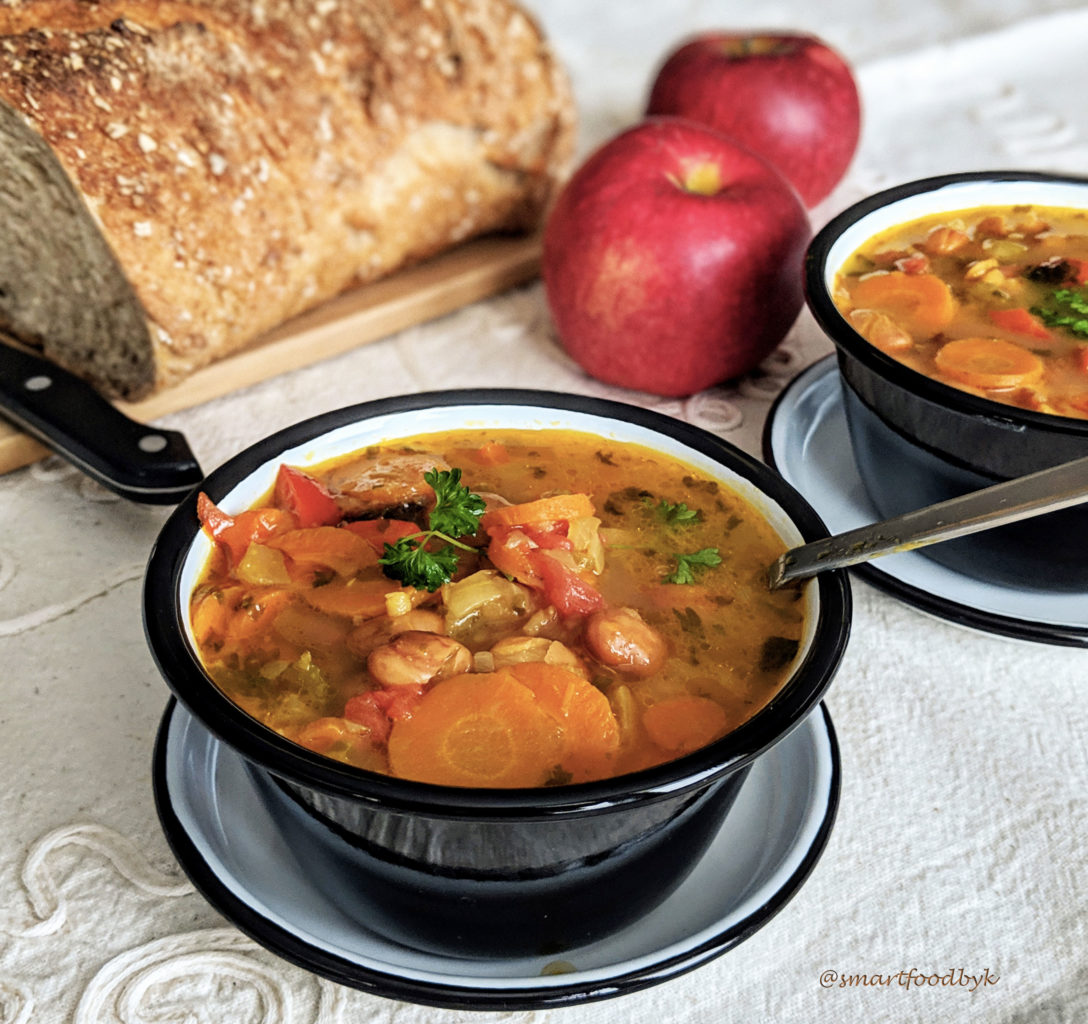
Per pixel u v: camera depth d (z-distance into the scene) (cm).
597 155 59
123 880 43
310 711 38
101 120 55
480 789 34
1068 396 47
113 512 55
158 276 57
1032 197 56
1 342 57
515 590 40
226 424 59
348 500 42
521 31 67
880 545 39
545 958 39
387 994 37
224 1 60
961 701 48
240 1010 40
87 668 48
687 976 41
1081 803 45
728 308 57
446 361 63
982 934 42
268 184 59
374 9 63
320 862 39
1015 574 49
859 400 50
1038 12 102
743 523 43
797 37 71
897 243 54
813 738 43
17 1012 40
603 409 45
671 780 35
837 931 42
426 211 65
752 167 59
